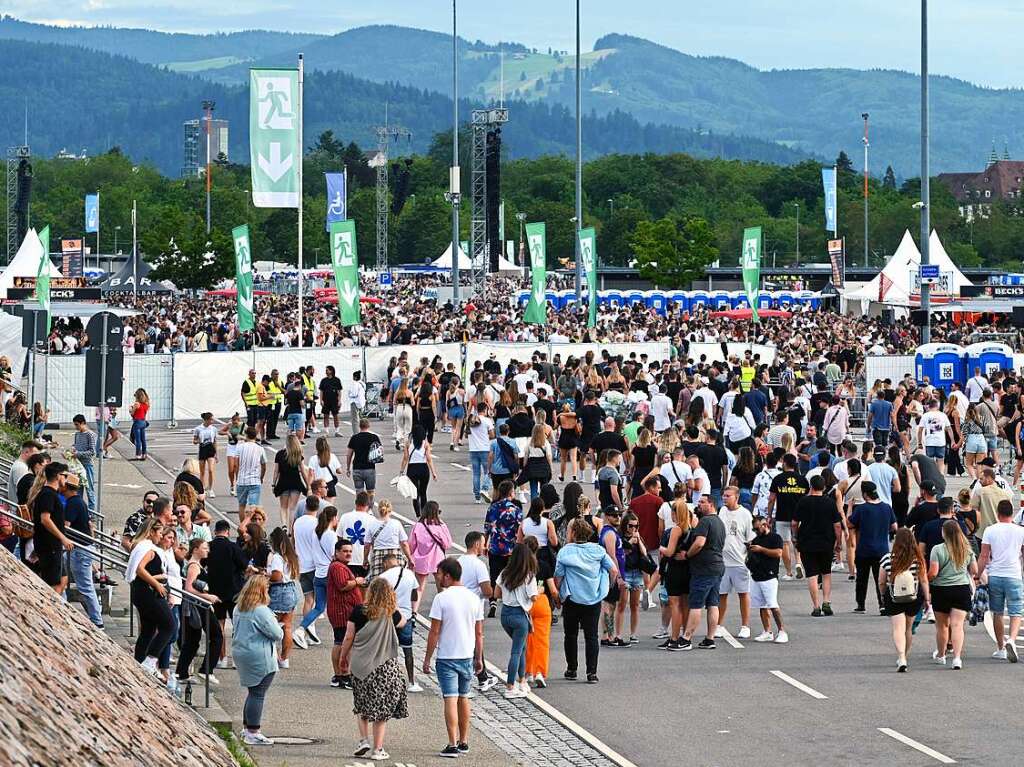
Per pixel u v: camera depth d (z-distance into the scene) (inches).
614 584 1911.9
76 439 2822.3
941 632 1829.5
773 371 5017.2
